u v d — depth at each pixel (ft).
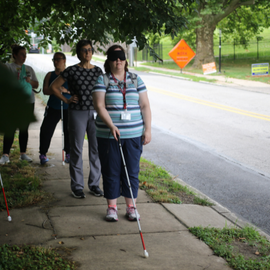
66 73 14.56
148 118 12.32
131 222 12.67
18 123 0.85
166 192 16.08
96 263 9.76
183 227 12.49
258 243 11.76
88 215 13.10
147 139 12.26
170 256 10.34
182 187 17.21
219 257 10.50
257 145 27.61
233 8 91.76
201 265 9.94
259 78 76.95
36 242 10.84
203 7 89.97
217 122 35.99
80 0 13.23
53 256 9.86
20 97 0.86
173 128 33.53
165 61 126.72
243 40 120.88
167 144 27.94
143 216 13.26
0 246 10.27
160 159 23.97
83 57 14.61
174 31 14.73
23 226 11.90
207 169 21.94
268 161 23.77
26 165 19.13
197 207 14.74
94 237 11.34
